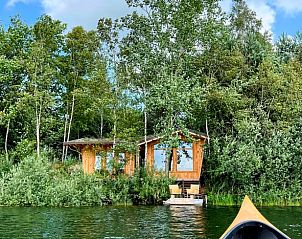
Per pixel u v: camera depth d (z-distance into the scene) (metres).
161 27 33.69
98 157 34.31
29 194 27.28
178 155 33.91
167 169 31.69
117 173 31.98
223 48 36.97
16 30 39.97
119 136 31.94
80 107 42.25
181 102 30.77
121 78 34.19
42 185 27.86
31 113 38.94
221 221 19.72
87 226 18.05
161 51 33.75
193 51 34.47
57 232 16.41
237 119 34.41
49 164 29.70
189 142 32.69
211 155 33.53
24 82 38.84
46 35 40.09
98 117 43.31
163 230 16.97
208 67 37.31
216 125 36.41
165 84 31.50
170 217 21.42
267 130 33.56
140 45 33.91
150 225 18.39
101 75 34.62
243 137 32.97
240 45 40.38
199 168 33.34
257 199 30.69
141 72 34.38
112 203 28.95
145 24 33.94
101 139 34.81
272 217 21.91
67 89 41.88
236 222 12.05
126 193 29.09
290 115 34.97
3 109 39.16
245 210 12.55
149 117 38.19
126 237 15.32
